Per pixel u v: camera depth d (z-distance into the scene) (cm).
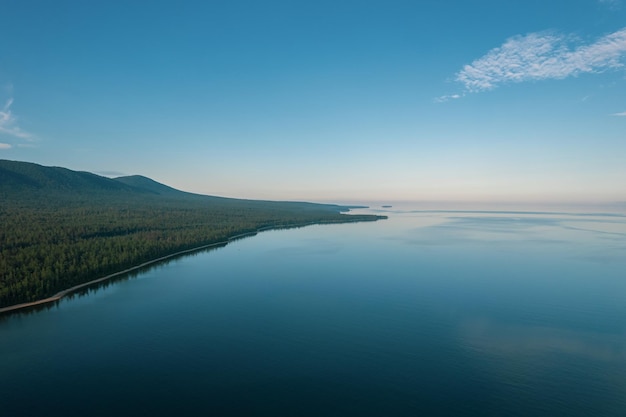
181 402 6397
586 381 7081
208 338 9038
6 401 6394
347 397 6588
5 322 10038
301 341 8881
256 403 6388
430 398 6544
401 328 9712
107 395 6600
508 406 6334
